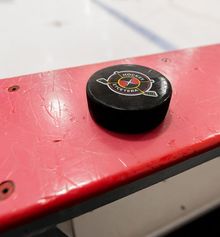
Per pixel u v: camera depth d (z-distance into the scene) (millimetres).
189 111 396
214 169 1002
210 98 429
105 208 838
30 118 373
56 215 297
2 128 354
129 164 308
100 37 828
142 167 309
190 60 551
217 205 1015
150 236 871
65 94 427
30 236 300
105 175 295
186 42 830
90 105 351
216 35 890
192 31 921
